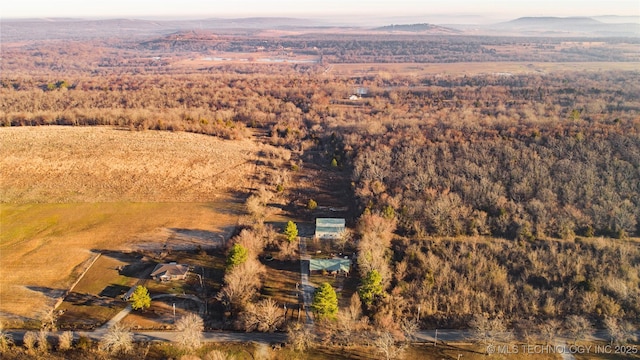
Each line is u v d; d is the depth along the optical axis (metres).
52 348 59.31
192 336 59.22
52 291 71.25
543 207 90.69
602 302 68.62
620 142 107.12
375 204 97.38
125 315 66.00
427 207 93.62
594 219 88.06
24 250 82.75
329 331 62.69
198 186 110.88
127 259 81.06
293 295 71.62
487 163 107.56
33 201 99.75
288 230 85.12
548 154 107.19
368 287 68.38
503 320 66.94
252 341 61.88
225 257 82.12
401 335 63.75
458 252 82.75
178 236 89.19
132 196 104.38
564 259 78.06
